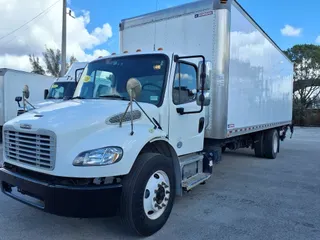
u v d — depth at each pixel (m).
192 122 4.73
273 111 9.27
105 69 4.60
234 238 3.61
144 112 3.60
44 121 3.34
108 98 4.30
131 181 3.33
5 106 13.16
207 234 3.71
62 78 12.10
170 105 4.16
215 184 6.17
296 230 3.88
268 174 7.19
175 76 4.27
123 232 3.72
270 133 9.38
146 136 3.51
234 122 5.98
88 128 3.23
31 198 3.50
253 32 6.94
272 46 8.76
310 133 22.19
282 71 10.26
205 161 5.30
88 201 3.07
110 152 3.14
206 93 4.30
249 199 5.15
